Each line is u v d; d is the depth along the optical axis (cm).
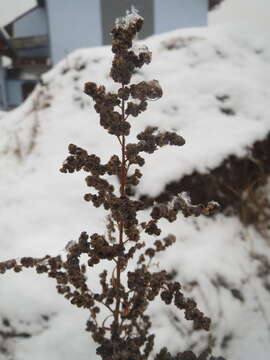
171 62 282
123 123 89
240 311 175
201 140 225
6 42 714
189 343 153
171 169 207
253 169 228
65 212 195
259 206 223
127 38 85
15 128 308
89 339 141
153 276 108
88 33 670
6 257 168
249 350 165
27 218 193
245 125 238
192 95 255
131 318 112
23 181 226
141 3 643
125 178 104
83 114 267
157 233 105
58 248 172
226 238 204
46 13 680
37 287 154
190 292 171
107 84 276
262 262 201
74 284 104
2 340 143
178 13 658
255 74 280
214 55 290
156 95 86
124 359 100
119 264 108
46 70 730
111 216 106
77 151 94
